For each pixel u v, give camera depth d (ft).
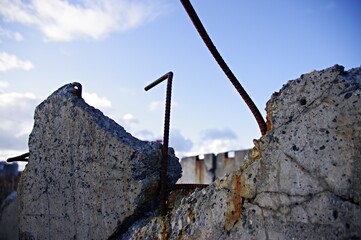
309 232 4.33
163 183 6.91
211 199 5.61
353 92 4.22
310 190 4.39
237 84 5.27
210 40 5.23
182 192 7.46
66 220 8.11
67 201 8.16
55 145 8.65
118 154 7.28
